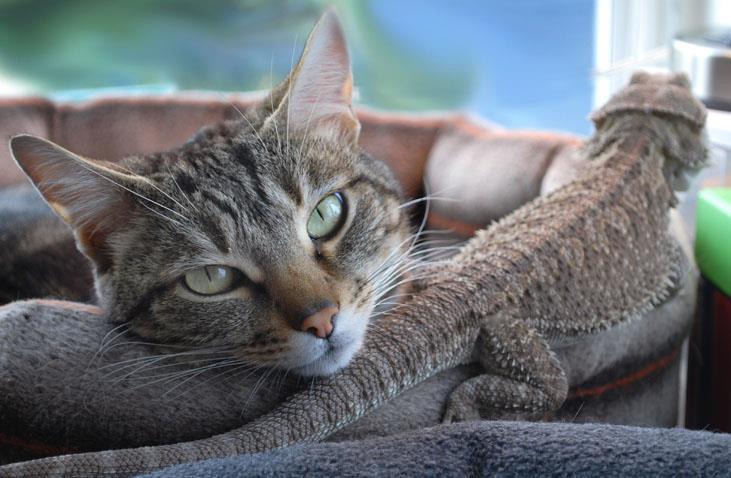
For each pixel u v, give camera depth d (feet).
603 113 2.19
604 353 1.98
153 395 1.75
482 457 1.62
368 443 1.64
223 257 1.82
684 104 2.16
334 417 1.75
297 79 1.89
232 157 1.87
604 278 1.98
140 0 2.89
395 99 2.95
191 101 2.64
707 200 2.15
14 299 2.16
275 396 1.78
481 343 1.88
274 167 1.86
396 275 1.93
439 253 2.30
